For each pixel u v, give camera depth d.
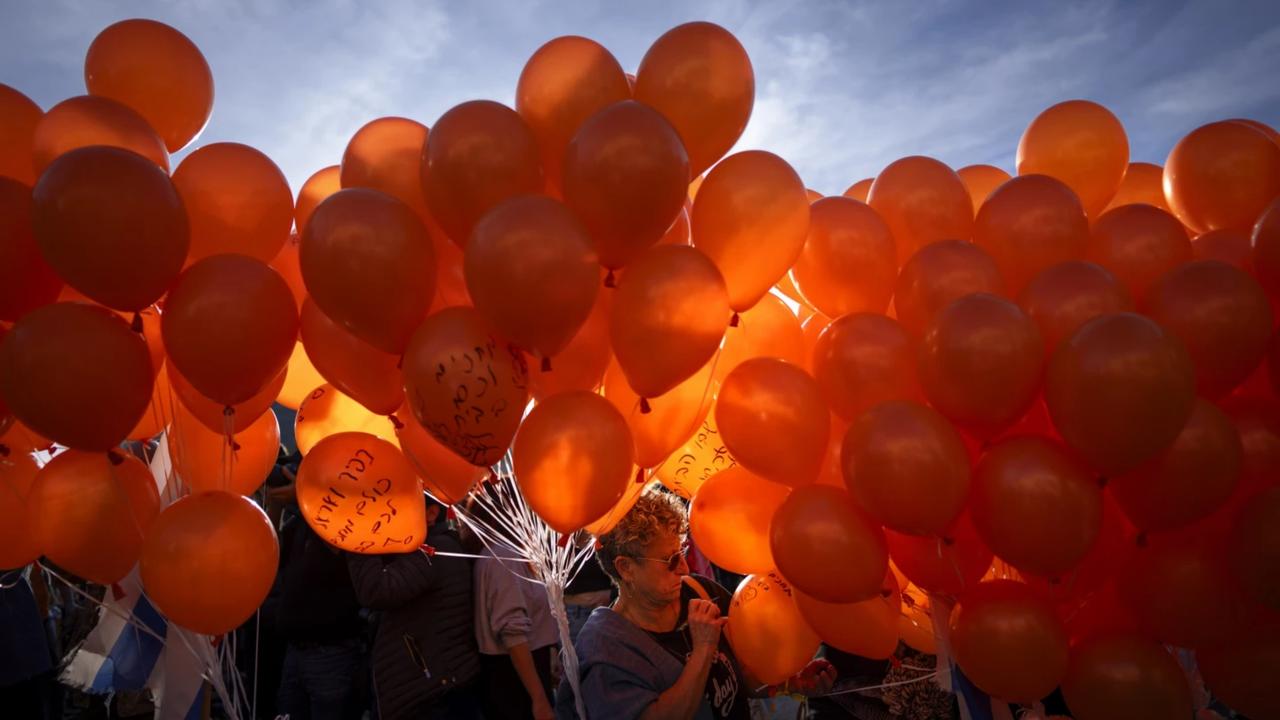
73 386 1.78
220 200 2.00
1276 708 2.03
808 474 2.12
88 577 2.24
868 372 2.06
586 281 1.76
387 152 2.05
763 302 2.39
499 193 1.86
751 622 2.46
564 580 2.42
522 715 3.10
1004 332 1.87
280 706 3.75
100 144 1.92
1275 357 2.05
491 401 1.85
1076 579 2.13
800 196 2.05
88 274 1.75
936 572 2.09
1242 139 2.33
